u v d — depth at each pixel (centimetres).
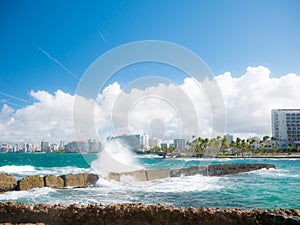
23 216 776
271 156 7425
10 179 1377
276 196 1249
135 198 1166
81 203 1082
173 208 730
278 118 12850
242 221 683
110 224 729
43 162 5141
